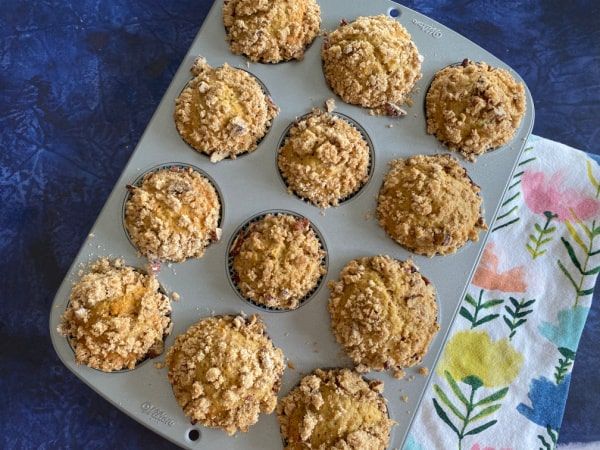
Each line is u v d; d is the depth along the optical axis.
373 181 0.36
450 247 0.35
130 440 0.37
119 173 0.40
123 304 0.32
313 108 0.36
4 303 0.38
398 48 0.36
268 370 0.32
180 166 0.35
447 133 0.36
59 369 0.38
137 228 0.33
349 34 0.36
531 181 0.42
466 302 0.41
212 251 0.34
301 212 0.35
